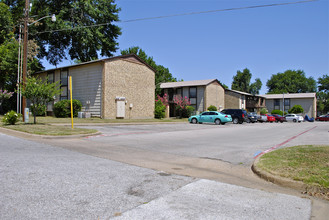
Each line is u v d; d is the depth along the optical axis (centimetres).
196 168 645
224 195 441
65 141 1062
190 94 4366
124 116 2717
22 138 1117
